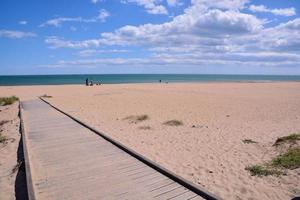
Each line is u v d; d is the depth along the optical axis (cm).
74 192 538
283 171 674
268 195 555
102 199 509
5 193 595
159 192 538
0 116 1705
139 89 3828
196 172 677
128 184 573
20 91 3606
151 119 1414
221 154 821
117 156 751
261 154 814
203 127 1220
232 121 1370
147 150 866
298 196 545
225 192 568
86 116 1512
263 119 1430
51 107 1839
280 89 3922
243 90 3684
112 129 1180
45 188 557
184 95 2855
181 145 925
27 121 1308
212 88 4091
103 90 3662
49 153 784
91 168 663
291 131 1127
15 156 835
